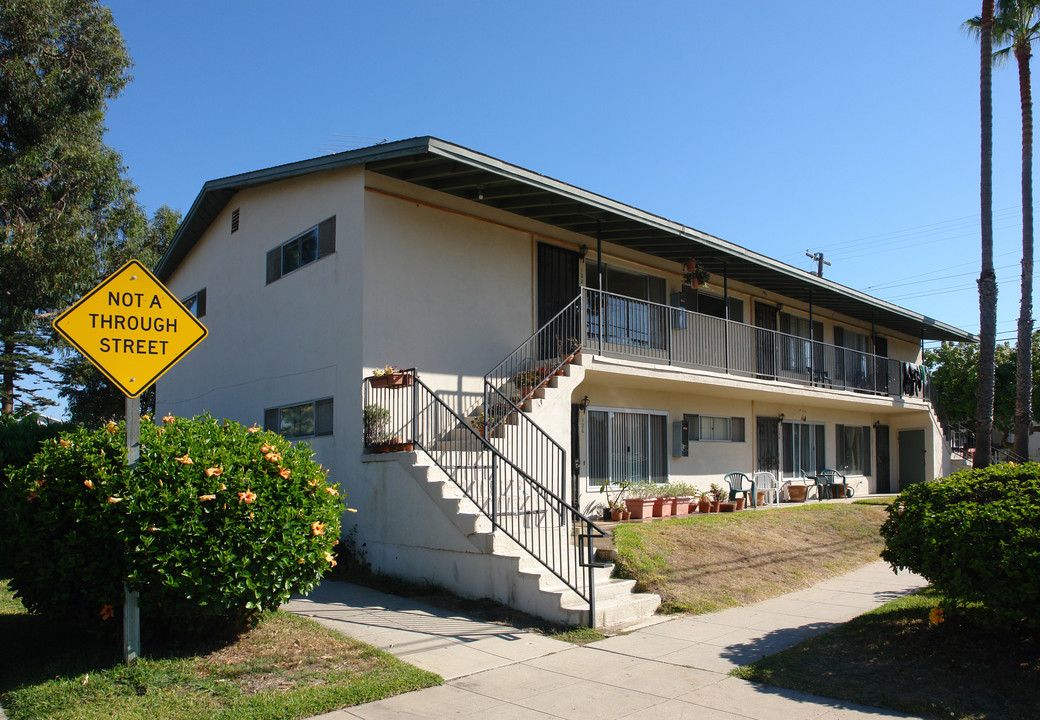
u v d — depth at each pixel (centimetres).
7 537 640
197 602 601
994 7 1914
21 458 1114
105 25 2219
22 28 2041
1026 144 2058
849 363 2209
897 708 553
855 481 2352
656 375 1395
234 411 1522
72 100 2134
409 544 1011
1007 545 588
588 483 1422
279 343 1373
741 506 1664
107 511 595
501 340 1323
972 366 3225
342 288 1201
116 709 523
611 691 597
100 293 609
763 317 1994
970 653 639
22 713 517
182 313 635
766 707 562
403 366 1182
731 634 774
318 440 1228
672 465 1638
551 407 1171
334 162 1188
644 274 1650
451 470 1007
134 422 608
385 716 536
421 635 748
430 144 1047
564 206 1296
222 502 611
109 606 623
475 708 555
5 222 1969
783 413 2036
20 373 3256
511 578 859
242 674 602
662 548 1048
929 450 2464
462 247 1285
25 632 724
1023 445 2042
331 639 710
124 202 2381
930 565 635
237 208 1583
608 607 812
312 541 662
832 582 1075
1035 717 522
